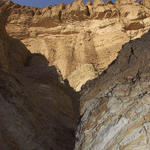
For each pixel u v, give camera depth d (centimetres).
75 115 1011
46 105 1099
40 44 2972
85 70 2127
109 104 715
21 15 3186
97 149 616
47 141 846
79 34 3012
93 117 733
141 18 3064
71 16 3148
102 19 3108
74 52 2867
